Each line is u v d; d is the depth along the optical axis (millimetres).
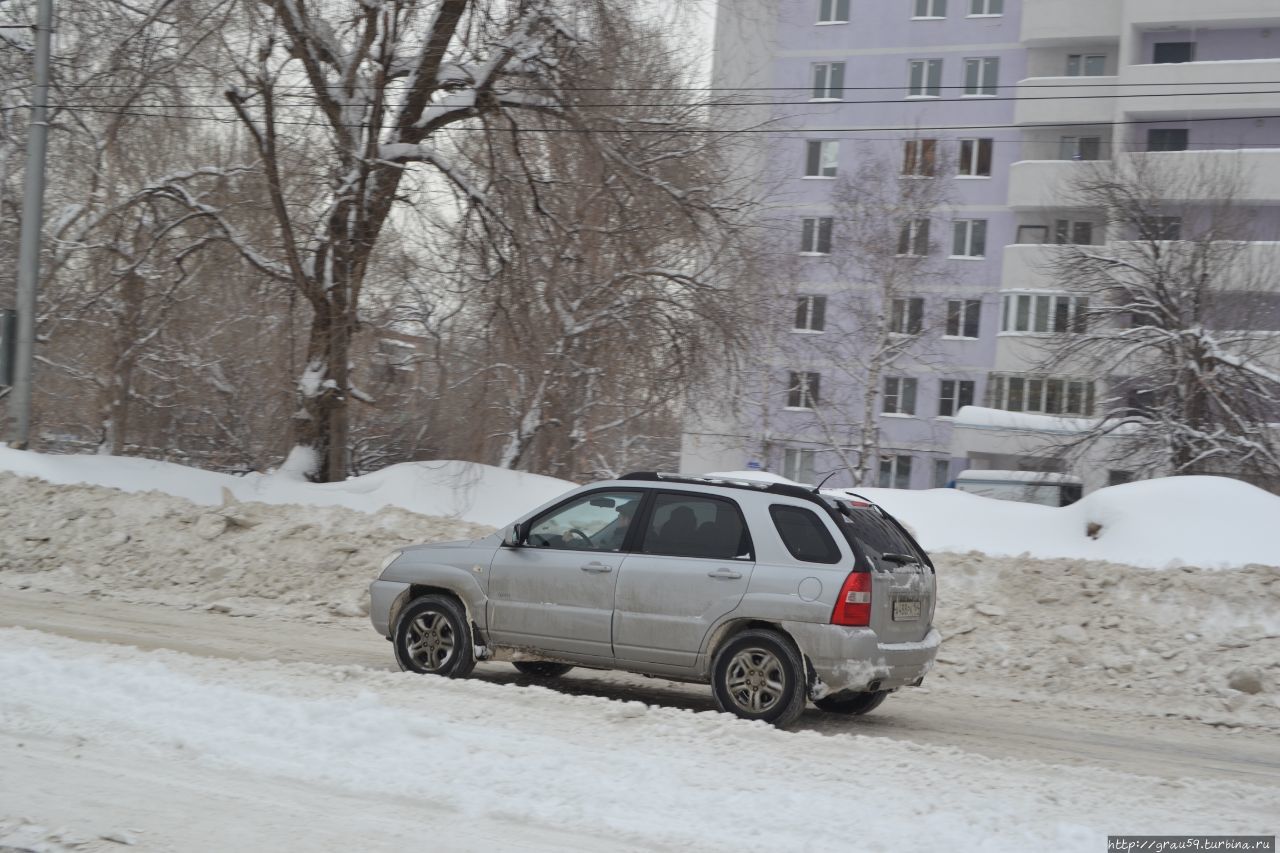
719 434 27688
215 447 25578
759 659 8609
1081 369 29547
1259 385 25906
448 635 9688
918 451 42312
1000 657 12648
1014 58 46125
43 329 21156
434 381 22000
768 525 8820
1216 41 42562
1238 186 31734
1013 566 13812
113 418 22266
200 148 20844
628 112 18750
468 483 17672
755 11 22047
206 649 10922
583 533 9406
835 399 42812
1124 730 10141
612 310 19969
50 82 19844
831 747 7660
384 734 7004
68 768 6145
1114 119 42969
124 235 19969
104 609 13141
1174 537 14852
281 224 17578
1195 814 6461
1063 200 38469
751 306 20641
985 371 44812
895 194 39062
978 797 6496
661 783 6348
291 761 6453
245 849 5074
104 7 19188
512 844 5305
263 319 20766
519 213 18156
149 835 5191
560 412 20109
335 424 18891
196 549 15492
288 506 16234
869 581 8484
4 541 15820
